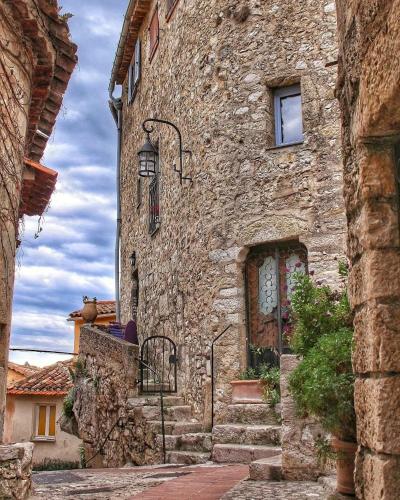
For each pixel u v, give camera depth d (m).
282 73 9.45
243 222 9.27
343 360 3.67
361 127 2.68
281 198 9.06
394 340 2.50
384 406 2.45
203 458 7.63
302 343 4.22
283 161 9.16
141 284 13.91
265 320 9.05
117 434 9.99
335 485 4.37
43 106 6.12
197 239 10.00
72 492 5.27
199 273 9.80
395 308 2.54
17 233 5.33
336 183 8.73
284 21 9.62
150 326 12.65
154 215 12.94
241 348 8.95
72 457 19.95
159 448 8.45
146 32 14.79
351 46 2.88
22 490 4.19
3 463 4.12
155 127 13.20
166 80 12.48
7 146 4.92
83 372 11.78
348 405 3.59
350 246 2.89
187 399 9.85
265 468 5.22
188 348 10.04
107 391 10.55
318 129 9.02
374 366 2.51
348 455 3.70
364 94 2.64
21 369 25.08
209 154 9.91
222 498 4.33
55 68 5.95
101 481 6.03
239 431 7.60
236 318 9.03
